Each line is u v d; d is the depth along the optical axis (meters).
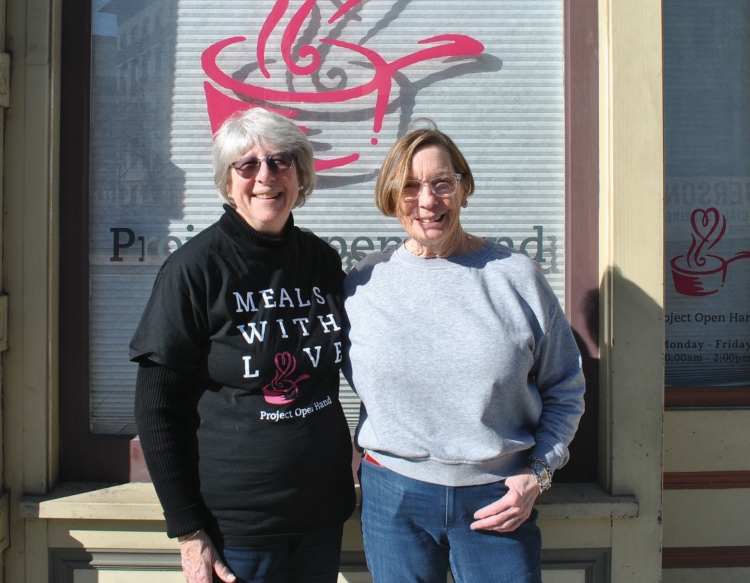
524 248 2.22
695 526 2.39
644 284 2.04
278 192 1.50
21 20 2.01
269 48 2.19
